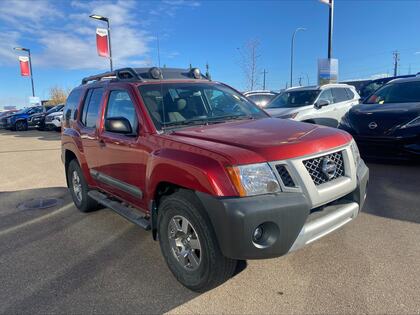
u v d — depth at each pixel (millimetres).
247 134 3295
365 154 7219
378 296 2977
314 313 2828
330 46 16000
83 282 3523
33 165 10609
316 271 3416
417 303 2859
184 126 3795
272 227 2768
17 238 4781
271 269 3492
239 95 4816
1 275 3756
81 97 5535
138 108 3893
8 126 27234
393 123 6781
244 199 2715
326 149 3113
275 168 2830
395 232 4148
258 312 2891
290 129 3471
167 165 3160
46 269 3844
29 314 3045
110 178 4547
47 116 23812
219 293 3174
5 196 7105
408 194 5445
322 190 2990
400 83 8156
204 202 2824
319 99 9922
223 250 2803
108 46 16281
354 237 4066
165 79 4402
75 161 5664
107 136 4426
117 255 4082
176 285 3371
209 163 2844
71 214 5688
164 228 3404
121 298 3211
